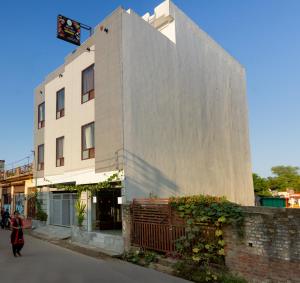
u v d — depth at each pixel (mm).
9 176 31922
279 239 7812
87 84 17797
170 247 10688
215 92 21844
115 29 15602
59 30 19172
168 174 16609
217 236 9180
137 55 15836
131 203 12789
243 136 24766
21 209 28438
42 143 23078
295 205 25797
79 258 11922
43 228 20938
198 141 19266
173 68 18094
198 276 8961
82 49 18391
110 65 15695
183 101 18500
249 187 24641
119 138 14680
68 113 19438
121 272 9688
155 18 19109
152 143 15938
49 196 21828
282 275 7680
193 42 20203
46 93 22484
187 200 10273
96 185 15875
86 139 17531
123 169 14344
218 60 22766
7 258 11883
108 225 17141
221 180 21016
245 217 8562
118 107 14898
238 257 8648
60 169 19953
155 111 16406
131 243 12469
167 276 9266
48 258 11906
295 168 60656
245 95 26016
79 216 16688
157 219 11375
